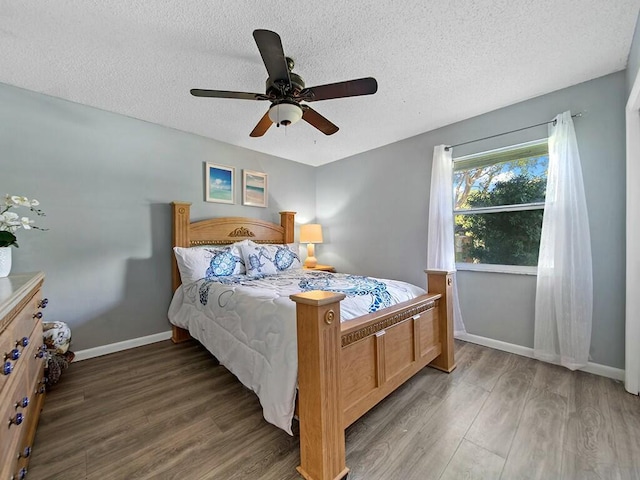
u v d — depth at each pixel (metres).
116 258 2.67
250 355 1.70
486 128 2.71
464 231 2.95
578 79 2.16
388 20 1.56
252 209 3.74
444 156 2.91
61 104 2.40
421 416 1.64
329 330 1.20
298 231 4.30
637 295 1.83
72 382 2.07
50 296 2.34
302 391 1.25
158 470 1.28
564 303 2.20
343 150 3.77
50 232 2.34
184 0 1.40
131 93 2.32
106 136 2.62
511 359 2.41
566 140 2.19
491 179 2.76
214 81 2.14
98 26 1.57
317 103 2.51
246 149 3.68
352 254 3.99
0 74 2.04
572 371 2.16
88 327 2.52
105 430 1.55
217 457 1.36
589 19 1.57
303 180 4.36
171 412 1.71
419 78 2.13
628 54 1.86
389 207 3.54
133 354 2.59
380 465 1.29
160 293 2.95
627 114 1.89
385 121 2.88
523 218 2.57
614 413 1.63
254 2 1.42
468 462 1.31
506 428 1.53
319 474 1.17
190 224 3.09
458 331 2.85
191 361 2.44
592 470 1.25
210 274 2.81
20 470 1.15
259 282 2.42
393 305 1.86
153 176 2.90
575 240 2.16
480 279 2.76
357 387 1.45
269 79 1.59
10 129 2.19
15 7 1.43
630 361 1.85
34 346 1.56
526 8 1.49
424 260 3.20
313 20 1.55
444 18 1.55
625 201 2.03
